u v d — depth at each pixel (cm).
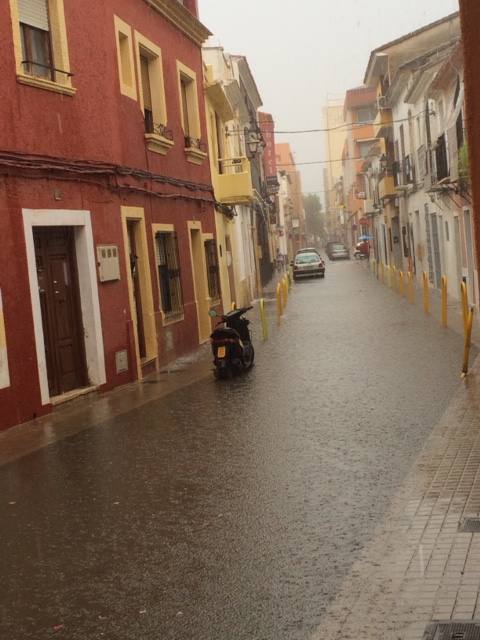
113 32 1492
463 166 1977
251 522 671
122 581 563
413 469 791
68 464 898
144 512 714
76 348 1334
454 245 2600
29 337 1155
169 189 1833
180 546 625
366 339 1881
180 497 753
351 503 703
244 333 1573
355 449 887
